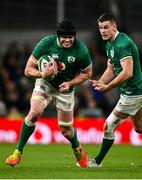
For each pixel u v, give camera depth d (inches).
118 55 983.0
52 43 980.6
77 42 984.9
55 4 2213.3
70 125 1022.4
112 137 1043.9
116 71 1006.4
